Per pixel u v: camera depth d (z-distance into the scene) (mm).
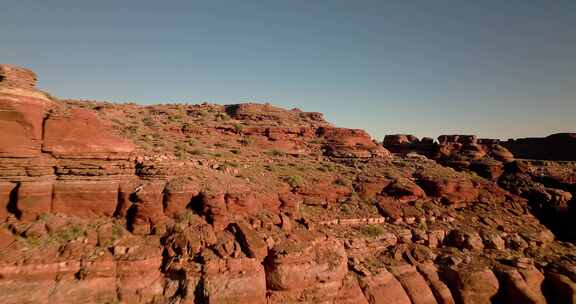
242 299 14734
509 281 19922
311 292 16297
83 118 17906
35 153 16203
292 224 20250
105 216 17047
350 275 18172
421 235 23594
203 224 17531
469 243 23469
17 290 13086
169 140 27891
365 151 39156
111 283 14406
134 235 16516
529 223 28219
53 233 15258
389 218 24891
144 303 14227
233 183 21000
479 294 19438
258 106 46500
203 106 44688
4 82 16000
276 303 15516
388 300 17672
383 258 21078
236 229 17703
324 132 41656
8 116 15562
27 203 15383
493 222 26812
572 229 28641
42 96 17094
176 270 15242
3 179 15469
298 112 50625
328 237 19781
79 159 17172
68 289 13695
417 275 20078
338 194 26281
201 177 20359
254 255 16297
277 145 36406
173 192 17953
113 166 18062
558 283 20219
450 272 20375
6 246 14133
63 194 16359
